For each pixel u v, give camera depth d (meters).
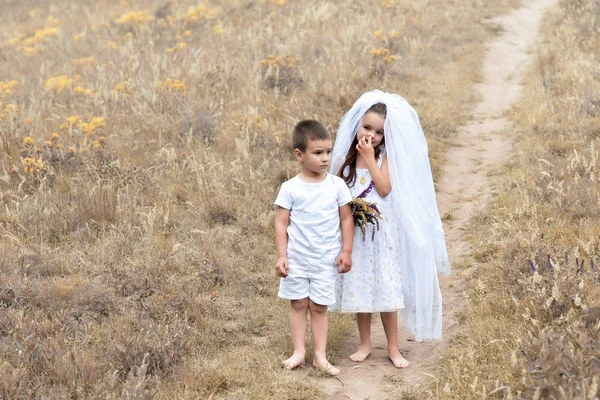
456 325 5.01
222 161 8.38
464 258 6.19
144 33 17.80
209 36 16.55
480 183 8.33
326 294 4.35
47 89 11.66
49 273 5.75
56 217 6.74
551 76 12.12
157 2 22.59
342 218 4.38
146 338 4.48
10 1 26.27
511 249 5.60
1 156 8.29
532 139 9.15
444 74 13.80
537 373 3.56
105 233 6.52
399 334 5.10
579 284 4.34
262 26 17.22
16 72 14.38
